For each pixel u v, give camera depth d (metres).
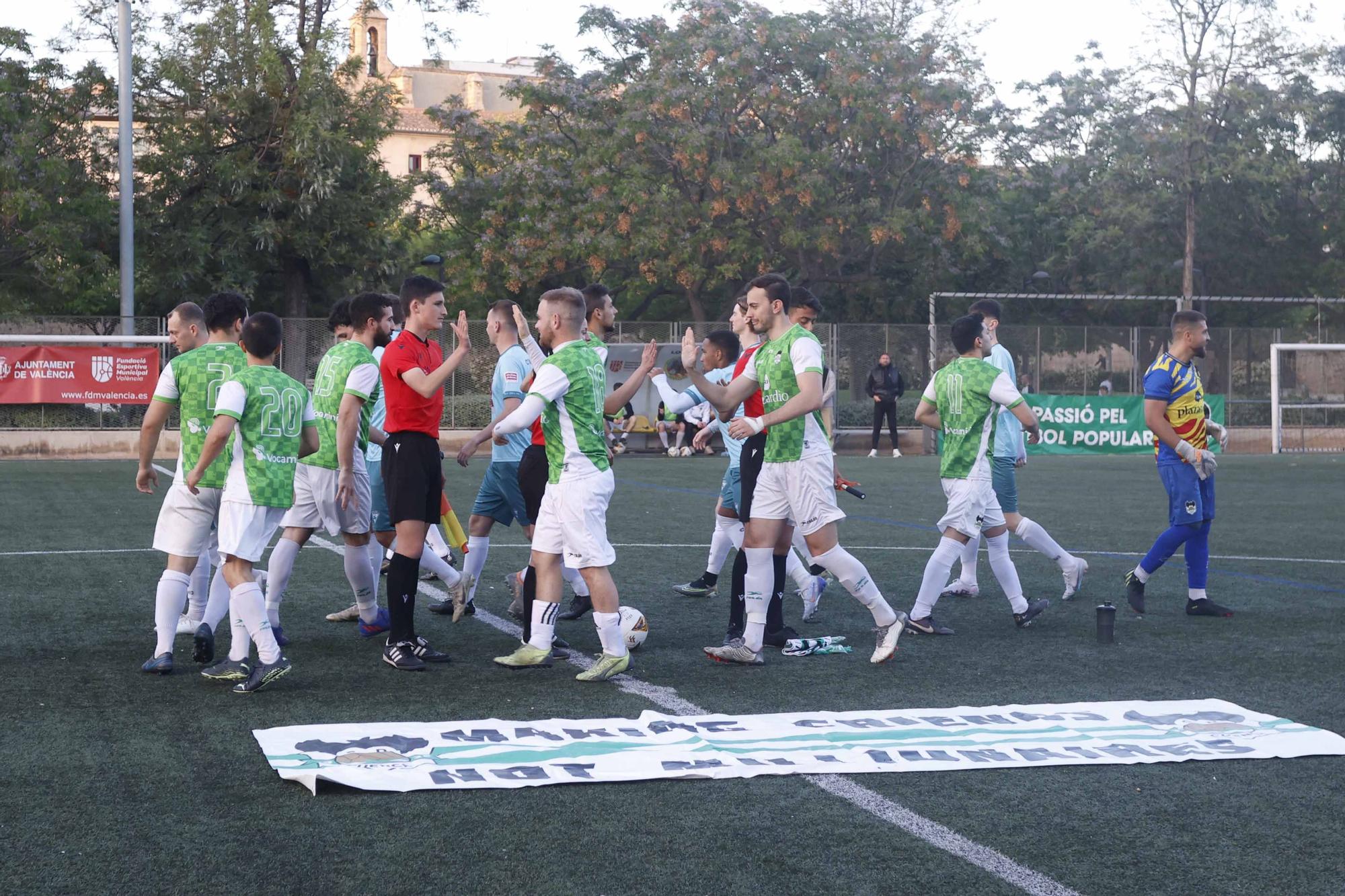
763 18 30.20
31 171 25.28
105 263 25.59
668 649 6.73
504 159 34.78
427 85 73.00
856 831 3.88
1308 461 23.73
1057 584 9.20
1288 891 3.47
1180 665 6.40
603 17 31.83
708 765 4.48
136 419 22.17
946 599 8.55
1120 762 4.63
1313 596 8.67
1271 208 34.94
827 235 30.05
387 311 6.74
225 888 3.39
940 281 33.81
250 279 26.98
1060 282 38.59
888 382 24.56
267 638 5.61
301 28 28.83
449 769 4.39
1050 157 38.47
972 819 4.01
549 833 3.83
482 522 7.52
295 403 5.80
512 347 7.60
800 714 5.26
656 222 30.08
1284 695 5.78
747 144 30.58
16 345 21.23
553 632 6.21
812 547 6.26
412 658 6.11
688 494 15.99
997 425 8.32
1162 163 34.19
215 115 27.08
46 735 4.88
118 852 3.64
